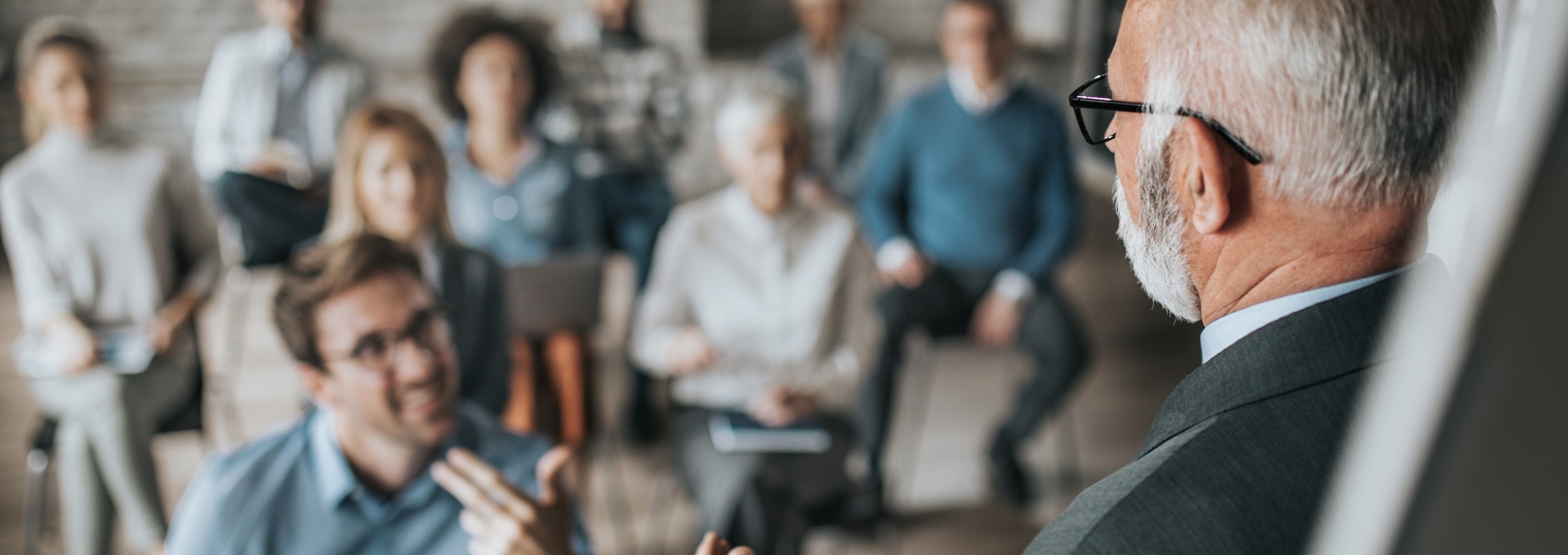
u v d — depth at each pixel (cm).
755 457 216
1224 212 58
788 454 219
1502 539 17
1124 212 71
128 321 243
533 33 283
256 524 131
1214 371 59
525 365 249
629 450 325
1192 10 57
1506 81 72
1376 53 52
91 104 238
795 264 234
